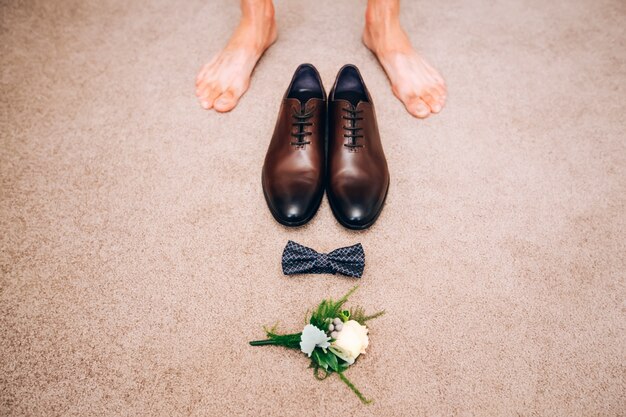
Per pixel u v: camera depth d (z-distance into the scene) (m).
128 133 0.90
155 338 0.72
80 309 0.74
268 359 0.70
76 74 0.98
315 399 0.68
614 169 0.87
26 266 0.78
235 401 0.68
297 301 0.74
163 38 1.03
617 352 0.71
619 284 0.76
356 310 0.73
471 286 0.76
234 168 0.86
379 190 0.78
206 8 1.07
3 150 0.88
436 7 1.08
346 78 0.86
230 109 0.92
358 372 0.69
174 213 0.82
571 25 1.06
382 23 0.93
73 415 0.67
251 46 0.93
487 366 0.70
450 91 0.95
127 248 0.79
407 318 0.73
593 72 0.99
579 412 0.67
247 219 0.81
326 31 1.04
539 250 0.79
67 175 0.86
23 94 0.95
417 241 0.79
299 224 0.78
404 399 0.68
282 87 0.95
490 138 0.90
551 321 0.73
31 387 0.69
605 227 0.81
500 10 1.08
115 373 0.70
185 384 0.69
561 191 0.84
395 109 0.93
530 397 0.68
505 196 0.84
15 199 0.83
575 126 0.91
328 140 0.82
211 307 0.74
